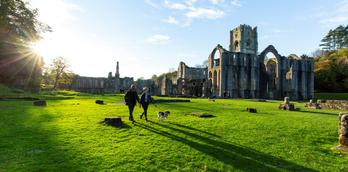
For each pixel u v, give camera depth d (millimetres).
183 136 9281
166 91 75438
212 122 12734
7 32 41156
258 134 9977
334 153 7805
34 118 12805
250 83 74000
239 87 72750
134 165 6184
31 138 8328
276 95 72500
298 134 10273
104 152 7066
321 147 8477
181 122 12531
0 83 40812
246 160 6844
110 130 9984
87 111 16875
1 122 11242
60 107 19656
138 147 7680
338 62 86188
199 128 10930
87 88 94625
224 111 19578
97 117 13703
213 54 78188
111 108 19562
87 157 6598
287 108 23422
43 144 7652
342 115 8492
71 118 13117
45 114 14555
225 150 7625
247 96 73250
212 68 76688
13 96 29031
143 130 10203
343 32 118438
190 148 7738
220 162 6629
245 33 86250
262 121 13719
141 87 100125
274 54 75625
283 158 7125
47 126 10523
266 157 7148
